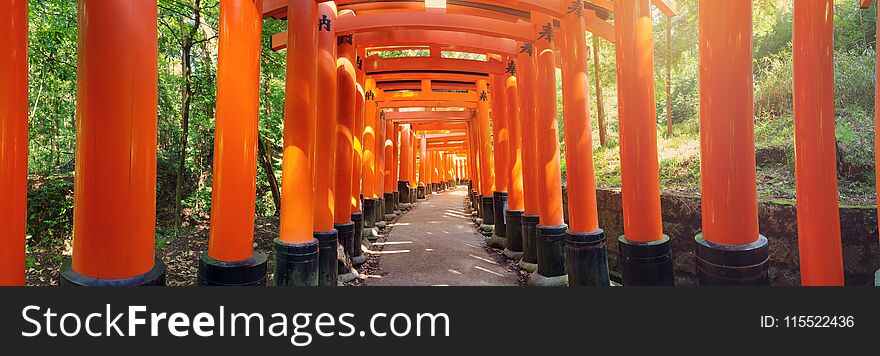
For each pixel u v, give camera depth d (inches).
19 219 111.0
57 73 471.2
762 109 452.4
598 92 620.7
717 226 154.5
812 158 137.8
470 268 378.0
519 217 430.0
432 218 752.3
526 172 374.3
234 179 176.9
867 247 239.9
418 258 414.9
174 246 450.0
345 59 341.1
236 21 177.3
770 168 364.2
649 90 209.9
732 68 151.0
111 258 124.6
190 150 579.5
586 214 266.4
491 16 356.2
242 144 178.1
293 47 228.8
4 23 106.6
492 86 507.2
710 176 156.9
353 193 408.5
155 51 133.1
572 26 270.4
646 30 211.6
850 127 339.6
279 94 516.1
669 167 434.9
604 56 658.8
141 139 127.6
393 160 832.3
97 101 121.2
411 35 376.2
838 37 420.8
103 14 120.6
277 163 649.0
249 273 171.5
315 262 228.2
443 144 1363.2
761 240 153.3
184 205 576.7
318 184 287.1
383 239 528.1
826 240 136.6
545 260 315.9
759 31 470.0
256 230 542.0
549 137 320.2
